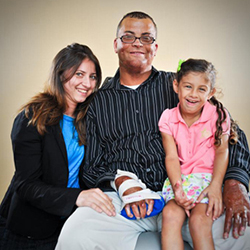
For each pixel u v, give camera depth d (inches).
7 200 67.0
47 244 64.7
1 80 111.3
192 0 107.1
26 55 110.4
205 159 60.9
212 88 61.4
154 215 58.6
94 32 109.6
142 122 69.3
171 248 52.5
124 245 56.9
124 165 67.0
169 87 71.1
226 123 61.7
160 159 66.6
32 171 62.6
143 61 70.5
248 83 106.8
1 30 109.7
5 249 63.0
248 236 52.0
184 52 108.1
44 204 59.8
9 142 113.2
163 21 107.9
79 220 56.0
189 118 63.3
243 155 62.1
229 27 106.7
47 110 64.0
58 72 66.0
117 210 60.4
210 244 51.2
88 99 71.5
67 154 66.7
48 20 109.6
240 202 54.2
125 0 108.7
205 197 55.6
